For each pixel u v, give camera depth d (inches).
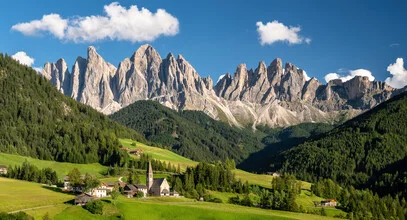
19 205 7165.4
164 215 7657.5
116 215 7367.1
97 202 7411.4
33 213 6796.3
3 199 7450.8
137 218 7381.9
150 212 7677.2
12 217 6328.7
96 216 7229.3
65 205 7504.9
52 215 6963.6
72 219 6983.3
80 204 7583.7
